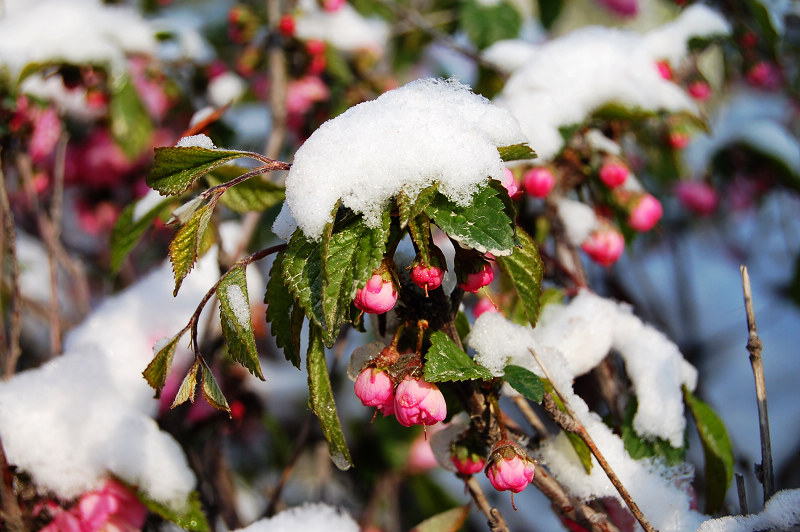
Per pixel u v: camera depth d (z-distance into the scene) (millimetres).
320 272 460
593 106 610
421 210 450
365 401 471
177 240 465
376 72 952
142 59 782
